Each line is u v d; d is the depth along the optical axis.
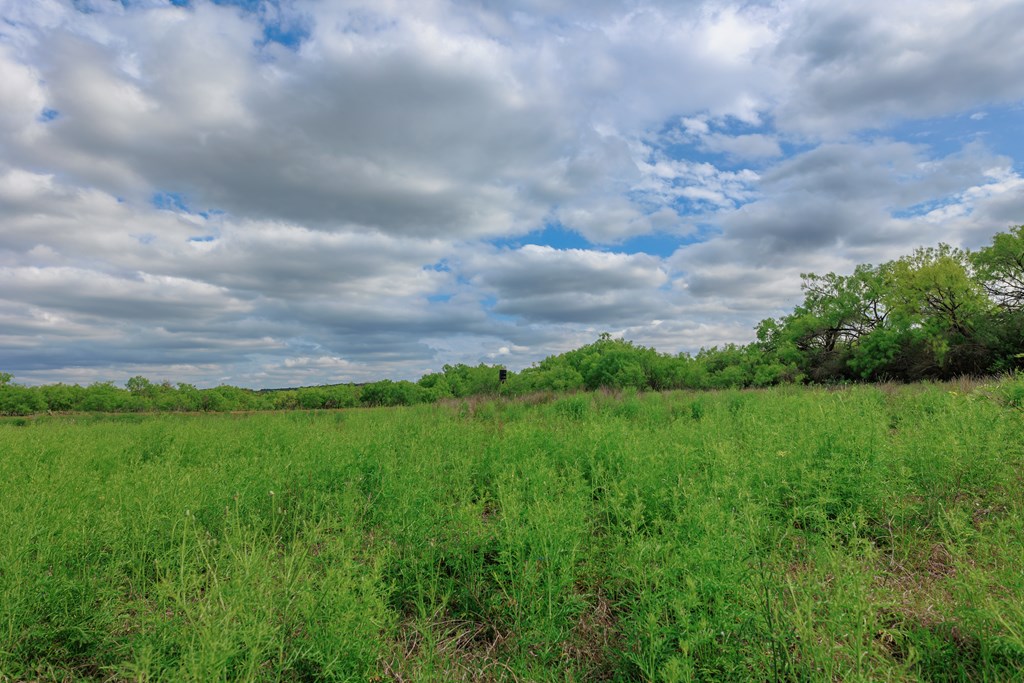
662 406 12.52
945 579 3.52
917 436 5.72
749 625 2.80
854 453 5.36
